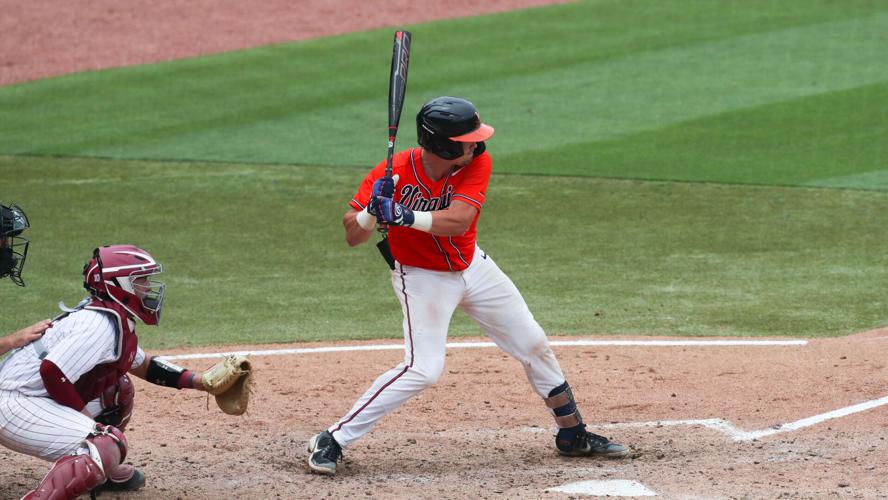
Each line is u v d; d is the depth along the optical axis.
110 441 17.44
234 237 43.47
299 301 36.16
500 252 41.12
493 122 60.78
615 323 33.06
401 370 20.97
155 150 56.91
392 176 20.77
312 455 20.83
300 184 51.00
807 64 71.06
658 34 79.25
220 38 80.62
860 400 25.08
